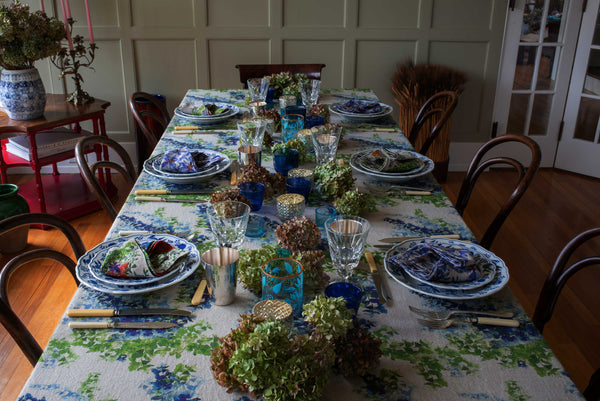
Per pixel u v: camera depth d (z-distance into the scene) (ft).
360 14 12.00
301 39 12.13
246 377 2.67
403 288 3.80
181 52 12.02
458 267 3.69
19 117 9.18
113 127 12.42
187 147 6.51
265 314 3.11
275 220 4.77
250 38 12.01
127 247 3.83
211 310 3.52
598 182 12.46
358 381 2.95
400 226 4.71
